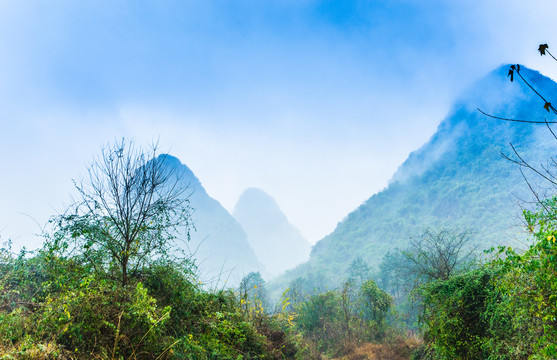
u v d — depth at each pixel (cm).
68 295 425
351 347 1728
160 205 555
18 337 366
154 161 576
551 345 441
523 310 536
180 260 603
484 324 741
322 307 2180
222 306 691
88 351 380
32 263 495
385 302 2097
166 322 490
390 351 1489
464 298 786
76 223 508
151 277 557
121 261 521
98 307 421
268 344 734
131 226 531
